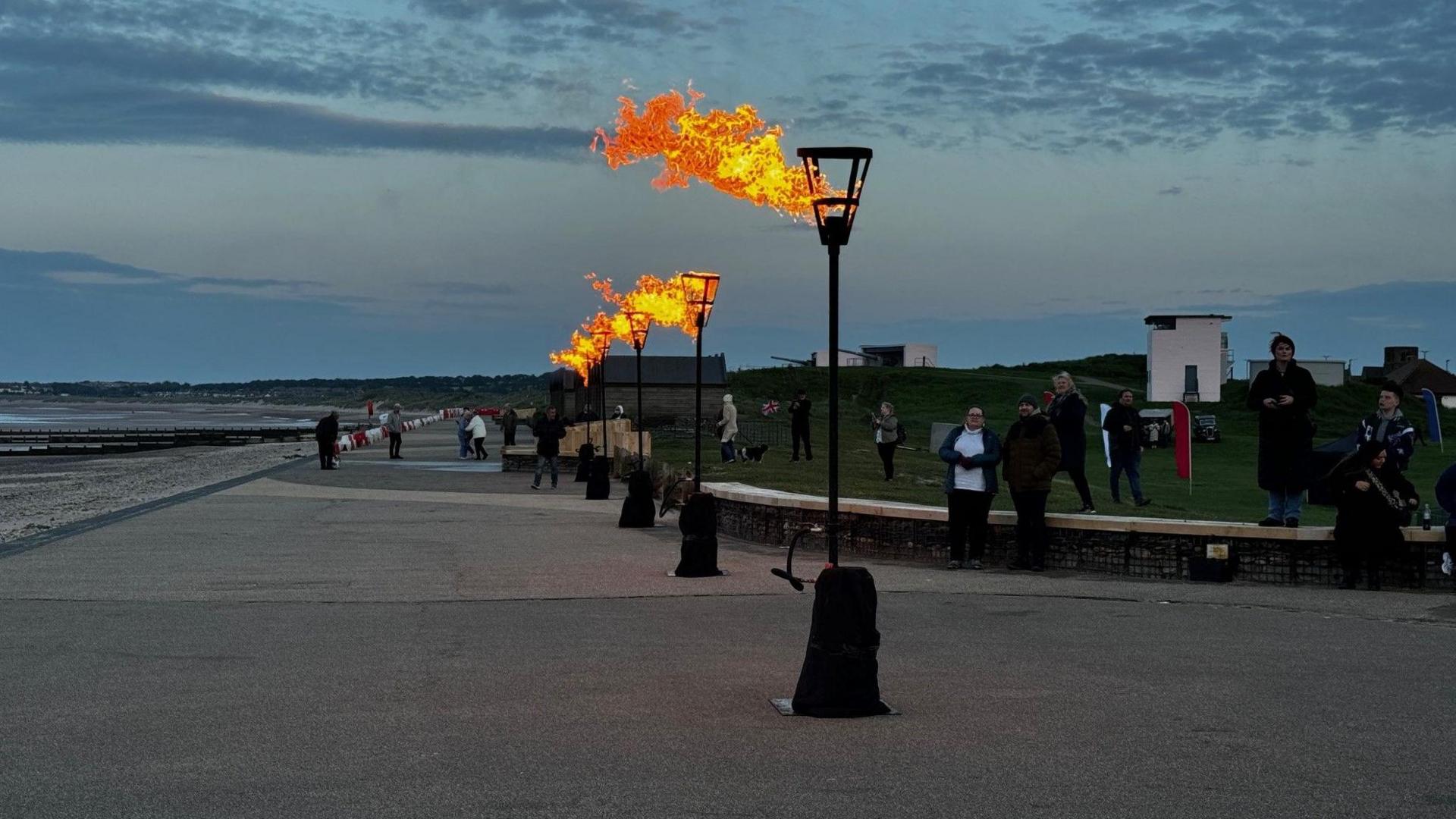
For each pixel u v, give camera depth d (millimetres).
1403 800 5859
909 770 6379
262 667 9062
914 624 11023
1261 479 14180
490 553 16719
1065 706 7805
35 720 7430
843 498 19047
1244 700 7961
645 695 8141
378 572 14695
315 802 5820
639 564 15469
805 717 7508
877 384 111500
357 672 8875
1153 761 6539
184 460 55281
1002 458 14781
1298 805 5793
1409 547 12898
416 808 5734
